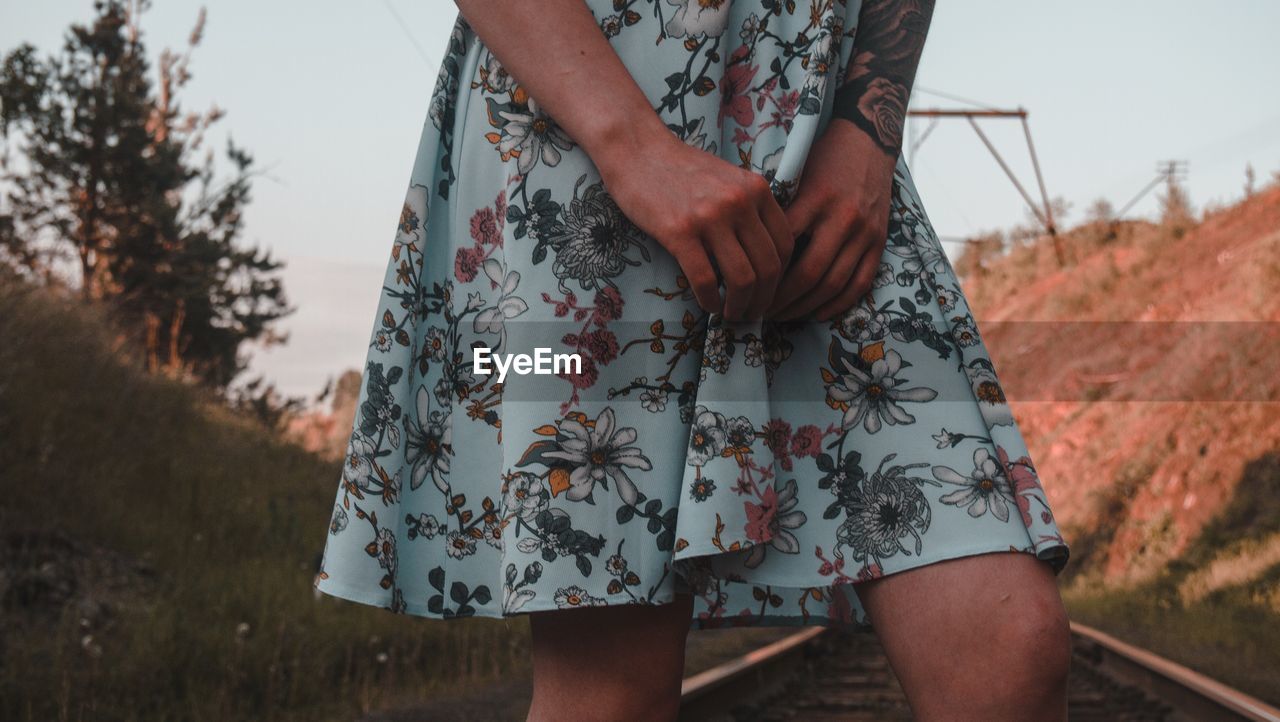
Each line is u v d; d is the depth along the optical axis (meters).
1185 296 23.34
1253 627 7.41
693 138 1.11
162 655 3.87
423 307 1.23
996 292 38.38
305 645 4.44
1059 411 23.17
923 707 0.98
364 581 1.14
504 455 1.08
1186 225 28.17
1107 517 14.38
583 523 1.04
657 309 1.07
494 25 1.09
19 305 7.32
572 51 1.05
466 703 4.17
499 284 1.18
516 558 1.04
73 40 15.46
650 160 0.99
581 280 1.08
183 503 6.70
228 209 16.06
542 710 1.16
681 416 1.07
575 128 1.03
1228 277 21.39
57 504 5.27
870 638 7.35
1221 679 5.24
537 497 1.05
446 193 1.26
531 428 1.06
